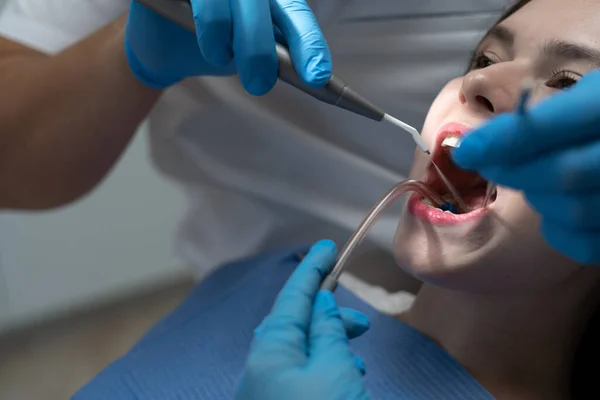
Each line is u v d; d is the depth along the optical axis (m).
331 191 1.04
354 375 0.55
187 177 1.11
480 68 0.69
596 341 0.77
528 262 0.65
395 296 0.99
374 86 0.97
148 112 0.91
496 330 0.74
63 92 0.88
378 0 0.92
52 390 1.57
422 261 0.68
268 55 0.62
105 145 0.93
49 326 1.76
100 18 0.96
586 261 0.49
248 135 1.03
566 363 0.77
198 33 0.63
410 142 0.99
